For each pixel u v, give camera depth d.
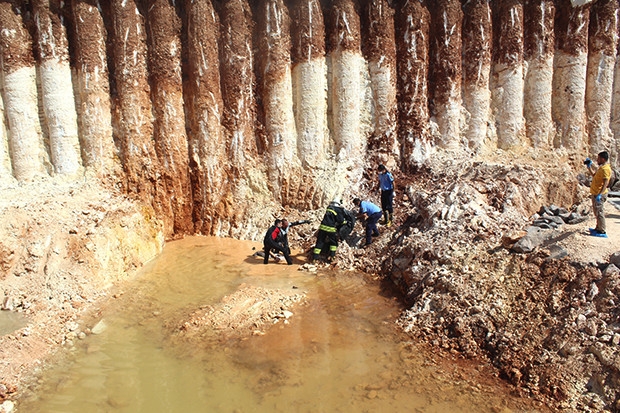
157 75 10.77
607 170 6.99
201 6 10.83
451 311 6.93
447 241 8.44
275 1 11.24
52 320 7.25
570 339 5.79
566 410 5.13
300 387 5.66
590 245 6.92
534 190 10.03
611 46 12.25
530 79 12.23
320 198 11.32
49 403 5.44
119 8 10.43
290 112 11.63
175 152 10.97
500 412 5.14
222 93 11.37
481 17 11.92
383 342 6.69
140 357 6.40
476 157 12.01
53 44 10.27
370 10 11.68
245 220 11.40
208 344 6.68
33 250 8.19
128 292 8.37
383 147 11.91
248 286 8.55
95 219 9.06
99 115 10.55
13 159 10.47
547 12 11.97
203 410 5.27
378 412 5.17
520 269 7.11
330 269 9.52
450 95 12.00
